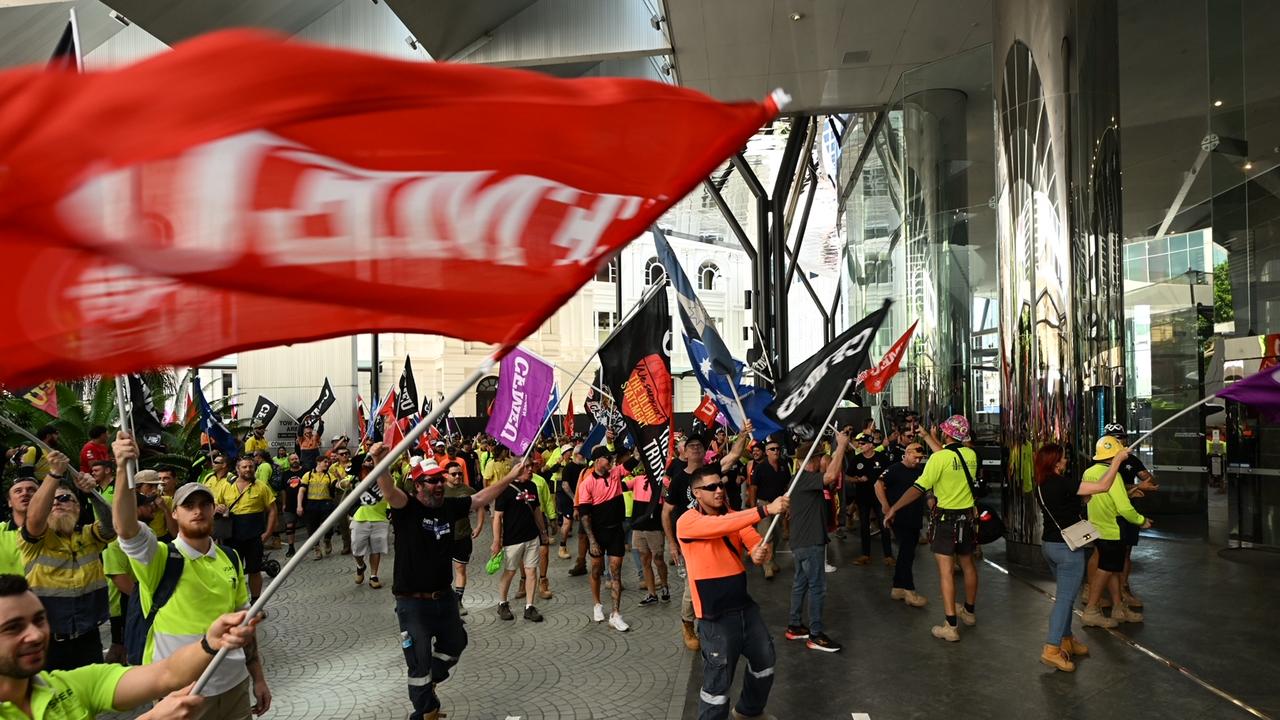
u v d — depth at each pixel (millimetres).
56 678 2408
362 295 1521
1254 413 11523
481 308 1636
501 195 1545
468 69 1354
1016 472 10906
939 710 5680
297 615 9031
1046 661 6555
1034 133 10820
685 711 5859
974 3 14586
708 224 48438
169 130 1121
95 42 13742
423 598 5141
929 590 9492
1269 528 11383
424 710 5117
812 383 6715
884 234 21672
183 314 1500
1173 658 6613
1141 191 14594
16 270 1314
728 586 4723
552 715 5812
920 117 17703
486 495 5547
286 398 24891
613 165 1557
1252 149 12578
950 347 17406
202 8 12570
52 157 1092
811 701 5910
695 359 6816
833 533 14039
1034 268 10781
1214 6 13133
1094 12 10656
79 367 1466
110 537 5324
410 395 14094
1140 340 15070
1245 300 12859
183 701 2328
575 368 50438
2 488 9133
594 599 8461
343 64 1207
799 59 17156
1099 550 7527
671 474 8008
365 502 10430
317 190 1393
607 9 15969
